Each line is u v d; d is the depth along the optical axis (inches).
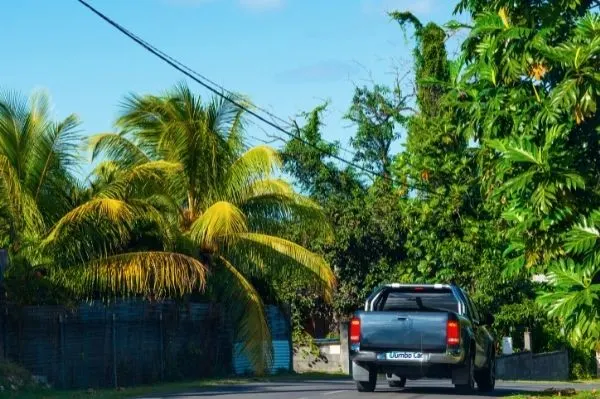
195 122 1240.8
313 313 1688.0
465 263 1520.7
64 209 1133.7
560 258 609.6
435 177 1499.8
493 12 626.5
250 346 1205.1
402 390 904.3
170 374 1150.3
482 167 641.0
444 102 668.1
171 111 1269.7
